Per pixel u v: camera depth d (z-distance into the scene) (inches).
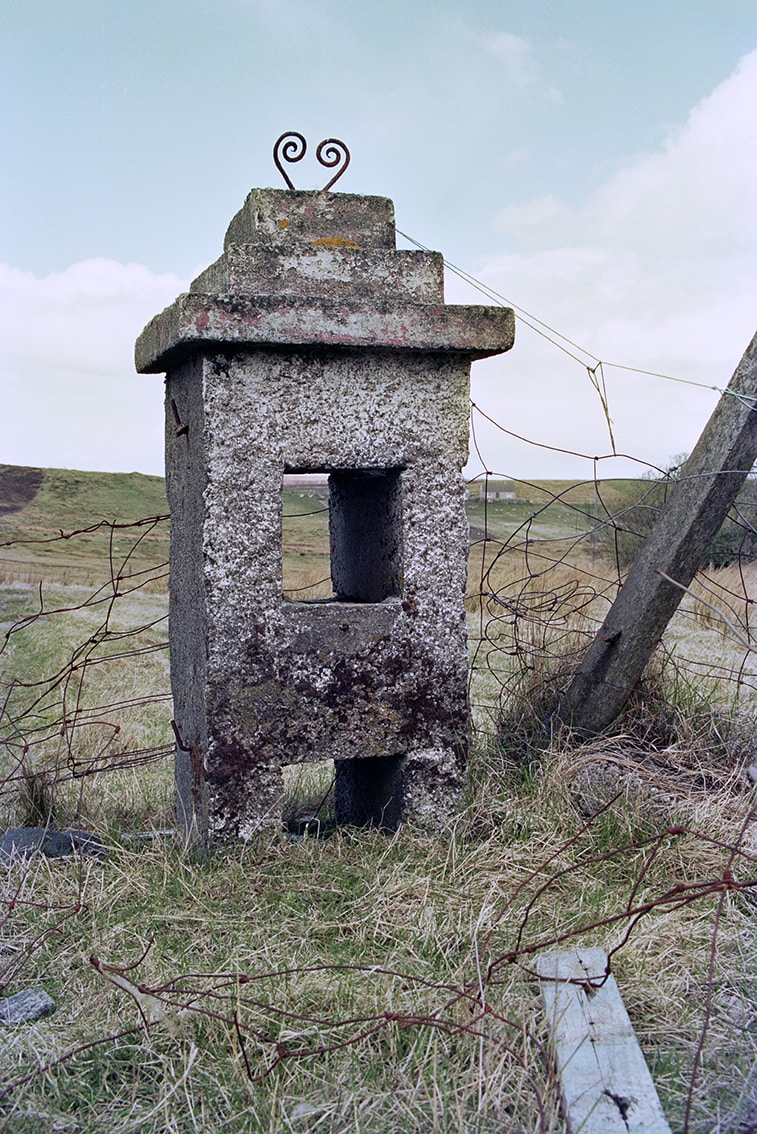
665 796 160.4
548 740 185.5
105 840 163.5
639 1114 91.9
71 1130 95.1
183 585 164.6
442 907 132.7
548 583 364.5
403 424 158.4
